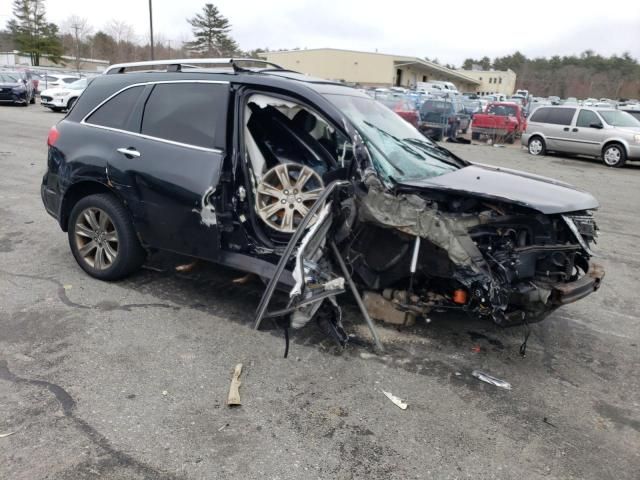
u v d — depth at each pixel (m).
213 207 3.99
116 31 65.56
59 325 3.94
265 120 4.41
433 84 49.41
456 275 3.50
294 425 2.97
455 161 4.70
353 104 4.32
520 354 3.91
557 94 85.62
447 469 2.71
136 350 3.66
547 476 2.70
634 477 2.73
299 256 3.35
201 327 4.02
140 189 4.27
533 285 3.48
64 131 4.81
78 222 4.79
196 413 3.02
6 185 8.49
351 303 4.45
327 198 3.57
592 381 3.63
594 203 3.95
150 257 5.35
